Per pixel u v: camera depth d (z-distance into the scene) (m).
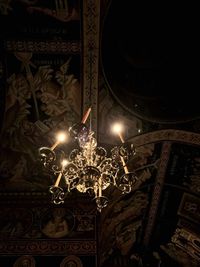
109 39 8.27
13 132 9.30
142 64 9.02
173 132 9.89
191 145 10.08
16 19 7.55
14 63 8.32
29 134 9.41
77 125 6.30
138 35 8.69
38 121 9.28
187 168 10.84
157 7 8.45
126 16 8.19
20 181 9.91
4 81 8.54
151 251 13.90
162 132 9.89
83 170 6.32
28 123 9.27
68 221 9.93
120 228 11.97
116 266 12.99
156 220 12.64
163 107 9.52
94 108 9.12
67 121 9.37
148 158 10.50
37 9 7.36
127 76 9.05
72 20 7.59
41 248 9.46
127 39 8.62
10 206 9.98
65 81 8.70
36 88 8.76
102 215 10.49
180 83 9.32
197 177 10.99
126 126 9.66
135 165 10.48
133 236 12.90
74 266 9.22
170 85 9.33
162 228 13.05
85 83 8.67
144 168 10.75
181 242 13.38
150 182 11.25
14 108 8.99
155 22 8.65
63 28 7.72
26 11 7.41
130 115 9.46
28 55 8.19
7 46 7.98
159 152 10.40
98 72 8.50
